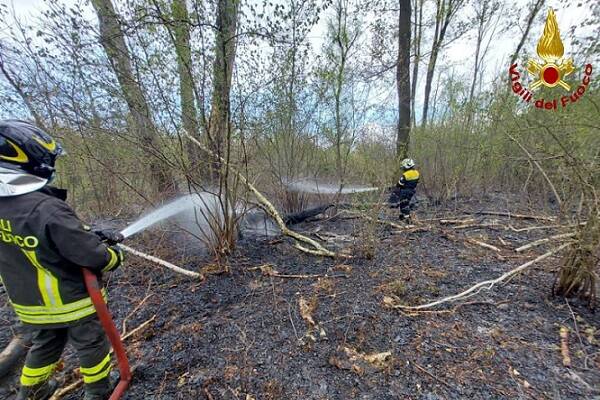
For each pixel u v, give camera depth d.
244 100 3.26
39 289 1.56
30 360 1.77
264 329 2.53
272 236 4.66
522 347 2.19
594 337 2.25
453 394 1.84
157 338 2.54
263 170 4.69
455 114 7.33
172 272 3.63
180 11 2.64
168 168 3.56
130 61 2.89
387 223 5.15
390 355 2.17
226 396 1.92
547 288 2.93
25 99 3.38
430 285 3.13
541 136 3.79
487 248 4.10
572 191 2.70
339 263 3.79
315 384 1.97
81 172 4.71
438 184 7.48
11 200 1.46
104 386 1.84
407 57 7.72
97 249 1.60
